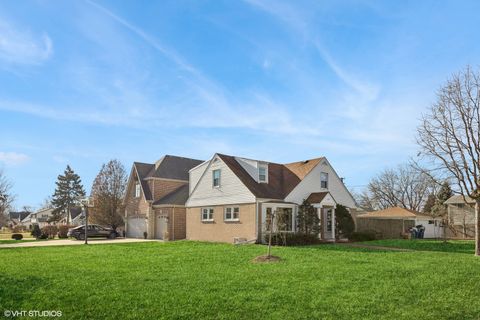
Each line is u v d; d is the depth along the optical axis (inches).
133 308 366.0
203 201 1304.1
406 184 2561.5
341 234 1203.2
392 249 904.3
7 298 399.9
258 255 746.8
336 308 368.5
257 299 394.0
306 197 1226.6
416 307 376.2
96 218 1823.3
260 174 1202.6
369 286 454.6
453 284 469.7
